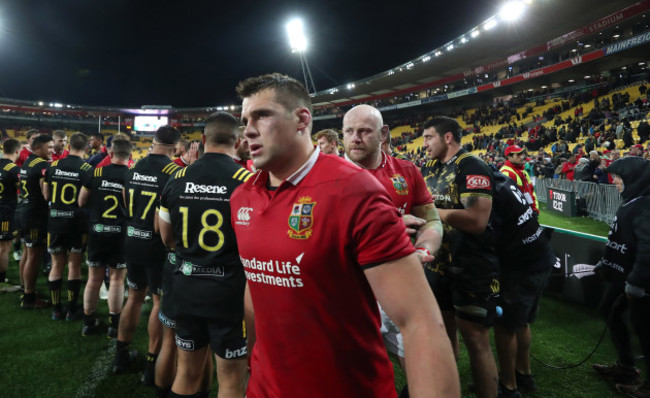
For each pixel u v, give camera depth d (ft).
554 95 82.38
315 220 2.96
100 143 16.40
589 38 75.66
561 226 24.76
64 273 16.92
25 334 10.76
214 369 9.41
